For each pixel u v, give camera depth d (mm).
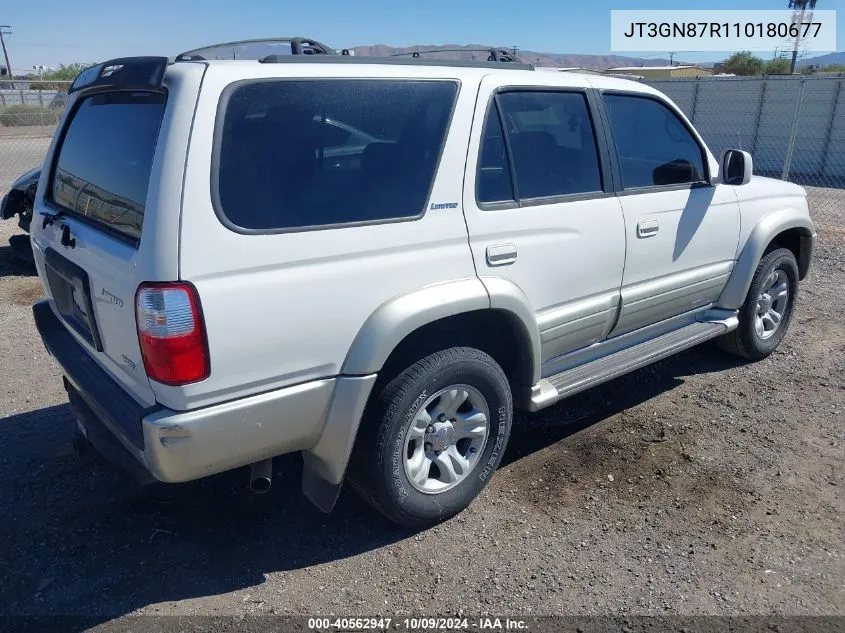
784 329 5398
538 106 3506
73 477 3689
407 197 2945
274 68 2664
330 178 2758
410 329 2898
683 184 4277
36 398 4598
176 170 2406
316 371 2756
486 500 3520
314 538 3242
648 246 4008
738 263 4766
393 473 3035
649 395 4691
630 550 3139
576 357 3920
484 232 3174
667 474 3730
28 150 17922
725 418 4348
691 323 4648
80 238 2908
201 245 2432
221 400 2564
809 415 4387
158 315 2402
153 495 3543
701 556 3092
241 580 2975
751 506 3443
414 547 3180
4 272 7551
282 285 2598
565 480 3686
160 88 2545
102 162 2959
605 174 3779
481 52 3812
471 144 3141
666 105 4215
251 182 2561
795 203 5176
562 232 3514
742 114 19859
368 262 2818
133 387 2740
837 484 3625
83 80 3203
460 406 3322
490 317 3357
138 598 2863
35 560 3072
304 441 2848
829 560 3059
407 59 3152
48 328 3598
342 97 2822
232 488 3604
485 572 3012
